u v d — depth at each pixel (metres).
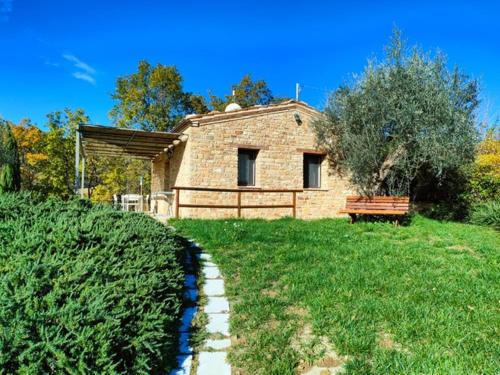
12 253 3.27
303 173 12.99
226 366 2.84
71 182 20.05
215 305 4.03
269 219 10.63
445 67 10.15
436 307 3.77
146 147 13.65
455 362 2.73
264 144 12.07
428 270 5.06
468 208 11.61
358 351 2.95
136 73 26.66
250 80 32.34
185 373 2.75
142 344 2.54
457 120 9.62
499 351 2.88
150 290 3.18
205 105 30.67
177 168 12.48
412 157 10.47
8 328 2.04
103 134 11.06
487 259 5.83
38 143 20.67
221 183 11.32
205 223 8.65
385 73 10.63
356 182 11.70
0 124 17.77
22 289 2.49
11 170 10.48
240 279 4.79
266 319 3.62
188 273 5.04
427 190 13.03
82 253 3.49
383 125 10.66
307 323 3.53
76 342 2.12
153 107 25.80
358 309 3.70
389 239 7.48
